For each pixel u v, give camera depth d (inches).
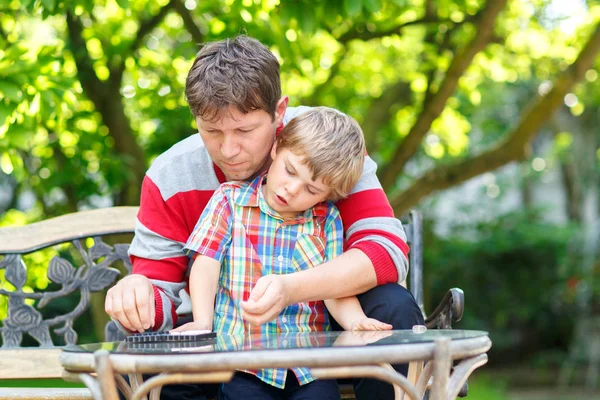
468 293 416.2
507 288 419.2
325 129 88.4
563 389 378.6
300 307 90.1
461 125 259.4
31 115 140.5
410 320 86.7
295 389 84.5
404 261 91.1
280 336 76.8
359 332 78.7
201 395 90.9
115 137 186.2
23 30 192.1
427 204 409.1
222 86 83.6
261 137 87.6
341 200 96.0
